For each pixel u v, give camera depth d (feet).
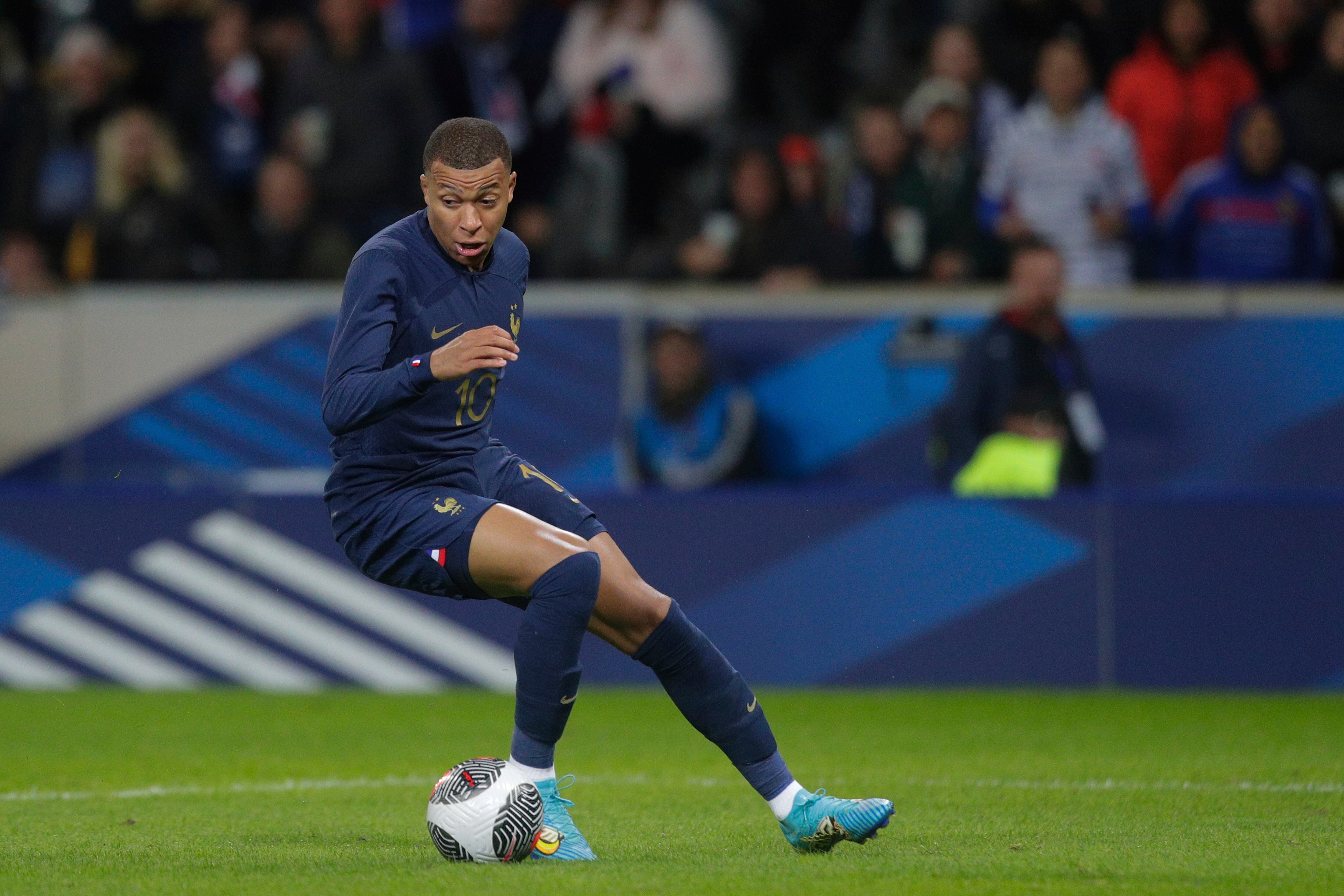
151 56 144.05
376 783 64.59
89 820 54.80
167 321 111.14
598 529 47.01
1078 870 43.57
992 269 115.85
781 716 84.02
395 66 121.08
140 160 119.85
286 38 135.13
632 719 84.12
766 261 114.93
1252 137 113.29
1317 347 104.73
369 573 47.09
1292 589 92.84
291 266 116.47
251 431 110.73
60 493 96.17
